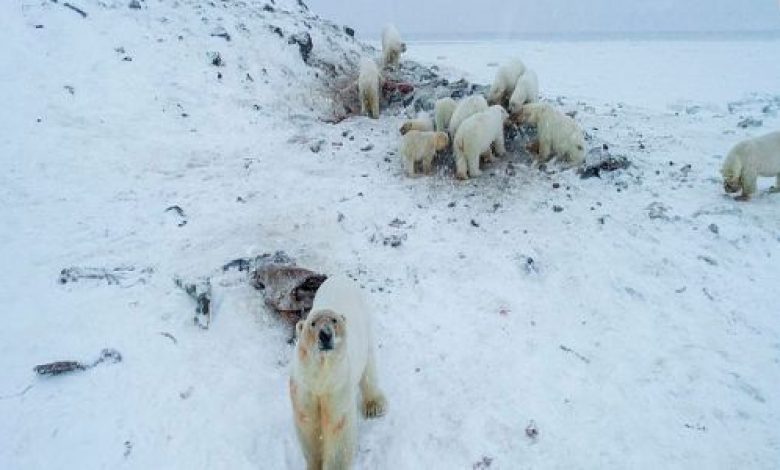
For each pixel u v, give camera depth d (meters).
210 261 6.58
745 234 7.11
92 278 6.16
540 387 5.09
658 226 7.38
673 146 9.98
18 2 10.67
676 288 6.32
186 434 4.55
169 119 9.80
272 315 5.78
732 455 4.46
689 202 7.91
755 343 5.56
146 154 8.88
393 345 5.55
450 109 9.80
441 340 5.62
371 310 5.98
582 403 4.94
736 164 7.69
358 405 4.82
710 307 6.03
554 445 4.55
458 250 7.01
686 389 5.07
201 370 5.13
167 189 8.16
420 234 7.34
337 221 7.57
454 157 8.95
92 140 8.80
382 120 11.36
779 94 14.73
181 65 11.03
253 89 11.26
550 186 8.44
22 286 5.98
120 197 7.82
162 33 11.66
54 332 5.43
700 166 9.06
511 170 8.85
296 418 3.85
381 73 13.80
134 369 5.10
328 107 11.82
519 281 6.46
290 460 4.40
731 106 13.16
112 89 9.91
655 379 5.18
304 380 3.61
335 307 4.06
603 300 6.17
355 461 4.40
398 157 9.53
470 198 8.18
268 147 9.68
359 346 4.11
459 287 6.37
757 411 4.84
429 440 4.59
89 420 4.61
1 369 4.99
